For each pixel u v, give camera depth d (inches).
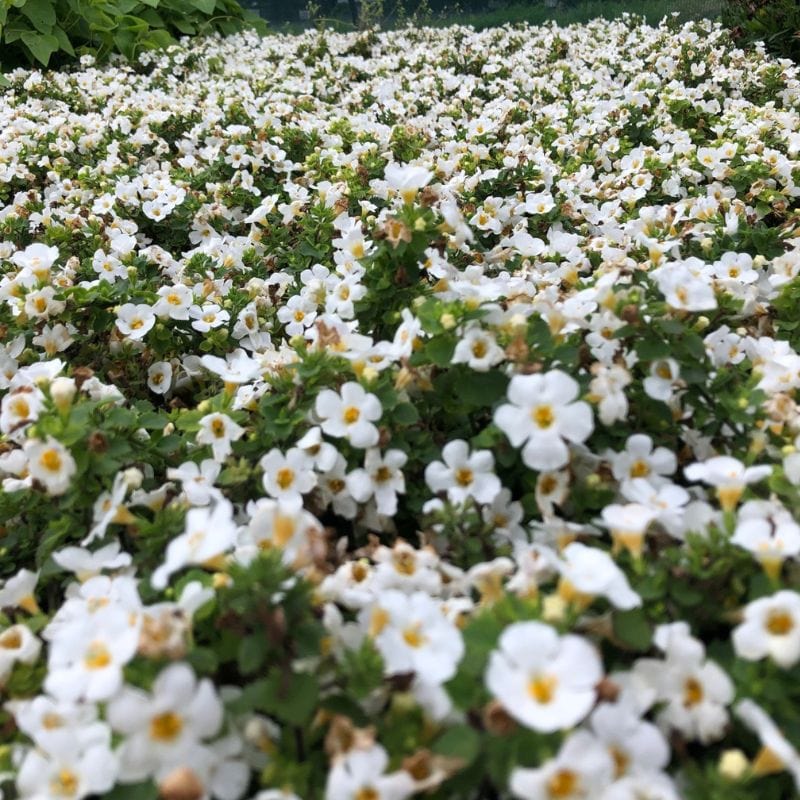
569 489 8.5
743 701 6.0
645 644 6.5
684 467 9.5
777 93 26.9
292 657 6.3
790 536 7.0
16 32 34.8
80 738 6.3
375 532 9.6
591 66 33.0
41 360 12.4
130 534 8.8
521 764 5.7
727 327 10.5
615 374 8.8
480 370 9.1
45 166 21.1
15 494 9.4
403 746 6.1
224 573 6.9
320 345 9.9
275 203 17.5
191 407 13.5
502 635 5.9
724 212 15.7
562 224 16.8
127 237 15.1
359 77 33.9
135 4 39.7
